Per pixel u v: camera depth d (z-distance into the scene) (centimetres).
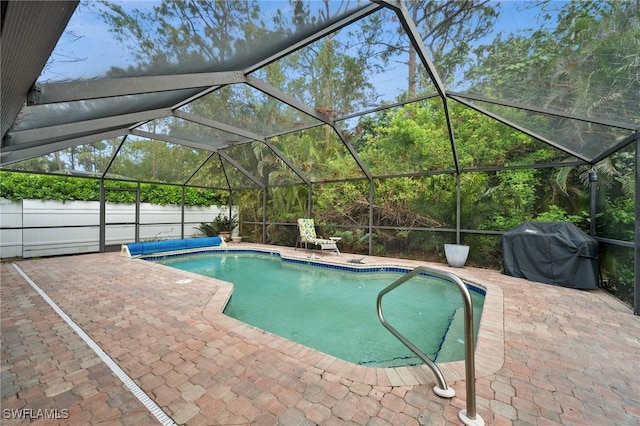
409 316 433
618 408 188
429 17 302
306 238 894
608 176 488
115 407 189
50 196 824
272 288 593
